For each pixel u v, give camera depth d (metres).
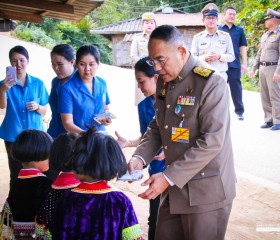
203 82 2.00
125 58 24.22
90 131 1.78
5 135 3.79
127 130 7.23
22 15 4.93
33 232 2.20
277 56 6.77
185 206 2.11
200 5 33.50
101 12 37.56
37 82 3.94
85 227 1.69
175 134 2.11
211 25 6.43
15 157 2.25
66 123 3.16
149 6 39.03
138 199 4.15
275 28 6.81
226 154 2.12
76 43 29.25
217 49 6.45
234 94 7.63
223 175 2.10
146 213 3.82
